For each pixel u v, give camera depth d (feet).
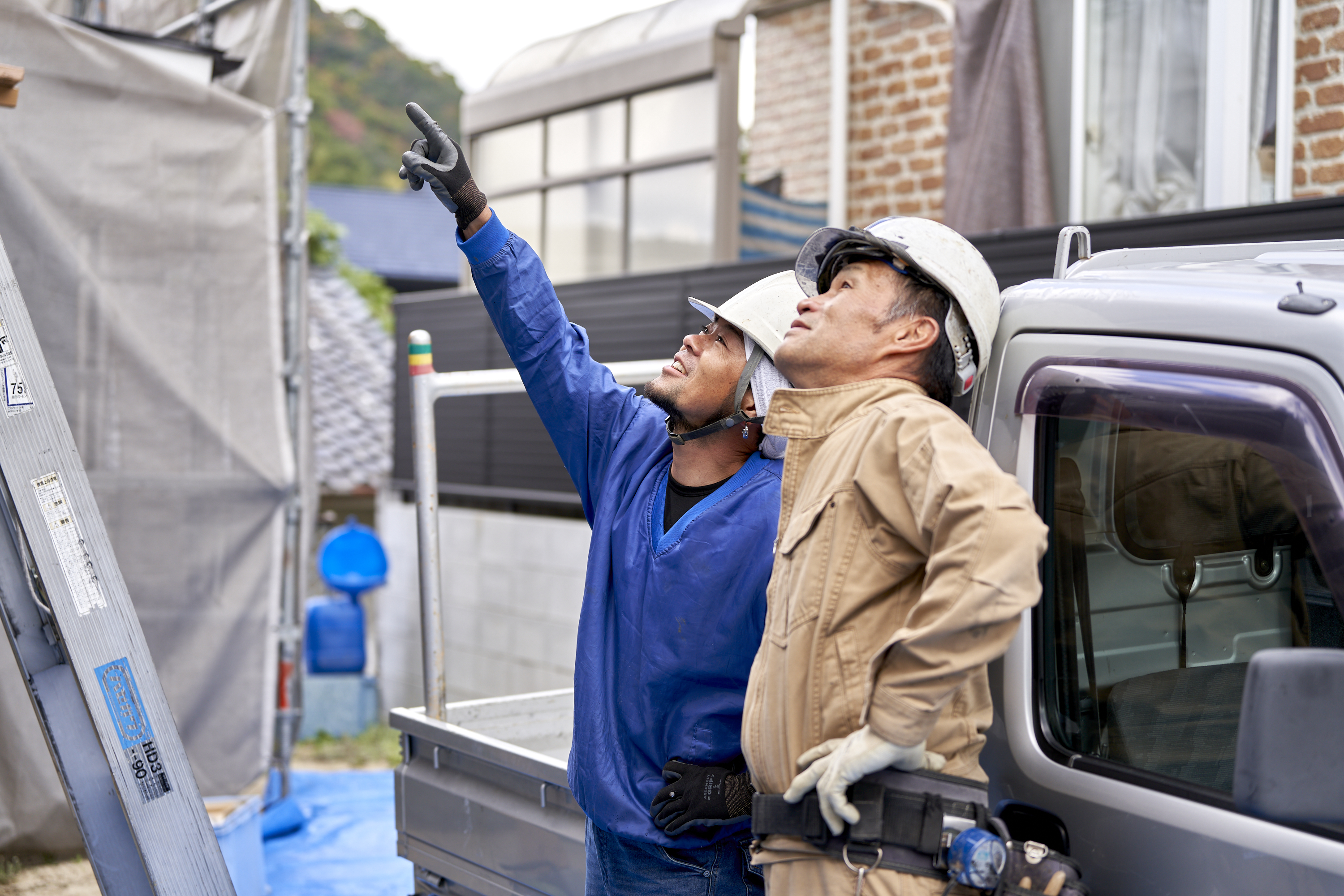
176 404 15.53
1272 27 15.43
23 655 8.00
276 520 16.20
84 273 14.83
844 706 4.80
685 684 6.15
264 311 16.29
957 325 5.30
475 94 31.45
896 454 4.80
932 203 20.16
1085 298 5.72
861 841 4.76
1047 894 4.90
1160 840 5.03
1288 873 4.57
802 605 4.96
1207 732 5.17
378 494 40.83
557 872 6.97
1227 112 15.81
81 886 13.51
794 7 26.11
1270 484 4.96
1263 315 5.02
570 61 28.68
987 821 4.82
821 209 25.76
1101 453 5.57
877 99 20.97
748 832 6.16
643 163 26.99
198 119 15.74
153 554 15.35
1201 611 5.24
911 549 4.80
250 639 15.98
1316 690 4.21
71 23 15.38
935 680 4.33
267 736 16.08
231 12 17.95
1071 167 17.61
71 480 7.85
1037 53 17.69
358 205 84.94
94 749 8.16
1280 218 12.21
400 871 15.15
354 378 48.14
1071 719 5.61
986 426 5.98
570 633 23.21
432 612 8.59
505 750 7.39
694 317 21.27
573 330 7.29
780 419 5.41
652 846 6.17
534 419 24.39
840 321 5.29
